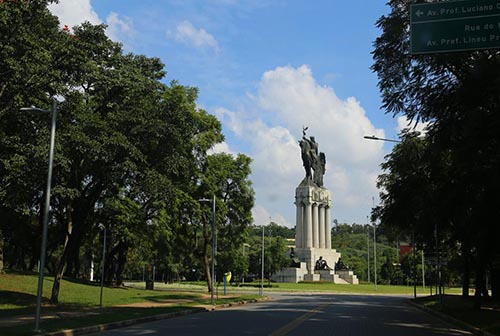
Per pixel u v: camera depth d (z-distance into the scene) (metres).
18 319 21.44
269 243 98.69
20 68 23.66
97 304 32.56
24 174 25.45
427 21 14.26
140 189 30.42
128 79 29.78
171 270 106.62
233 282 96.56
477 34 13.88
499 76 19.20
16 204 31.44
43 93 26.73
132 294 44.34
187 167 33.16
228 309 33.53
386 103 25.16
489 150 21.16
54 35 26.62
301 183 102.75
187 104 48.09
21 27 23.89
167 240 52.66
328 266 98.56
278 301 45.41
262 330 19.22
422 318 27.94
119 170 28.31
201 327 20.53
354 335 18.25
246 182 55.22
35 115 26.52
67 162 25.41
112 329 19.84
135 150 27.77
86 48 27.97
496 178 20.44
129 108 29.92
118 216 42.41
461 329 22.00
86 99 33.06
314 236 100.75
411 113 24.84
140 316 24.06
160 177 29.62
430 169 29.50
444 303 37.78
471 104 20.64
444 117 22.89
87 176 31.72
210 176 50.91
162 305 33.94
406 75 24.22
